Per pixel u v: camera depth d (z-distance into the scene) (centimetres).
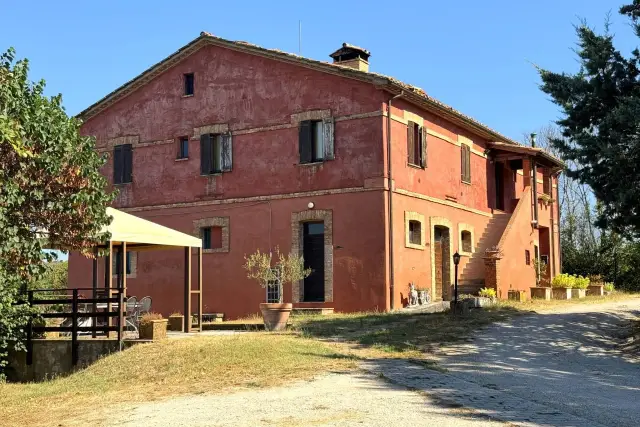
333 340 1485
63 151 1323
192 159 2456
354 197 2128
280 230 2252
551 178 3191
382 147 2097
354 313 2044
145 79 2562
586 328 1695
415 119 2292
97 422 880
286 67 2286
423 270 2277
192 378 1154
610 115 1477
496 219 2770
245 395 993
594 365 1275
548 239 3145
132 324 1591
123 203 2586
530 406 872
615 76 1555
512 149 2812
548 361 1301
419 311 2014
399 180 2169
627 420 802
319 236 2219
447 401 898
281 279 2016
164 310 2458
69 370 1479
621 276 3544
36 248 1311
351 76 2144
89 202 1358
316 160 2217
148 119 2569
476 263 2600
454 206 2520
